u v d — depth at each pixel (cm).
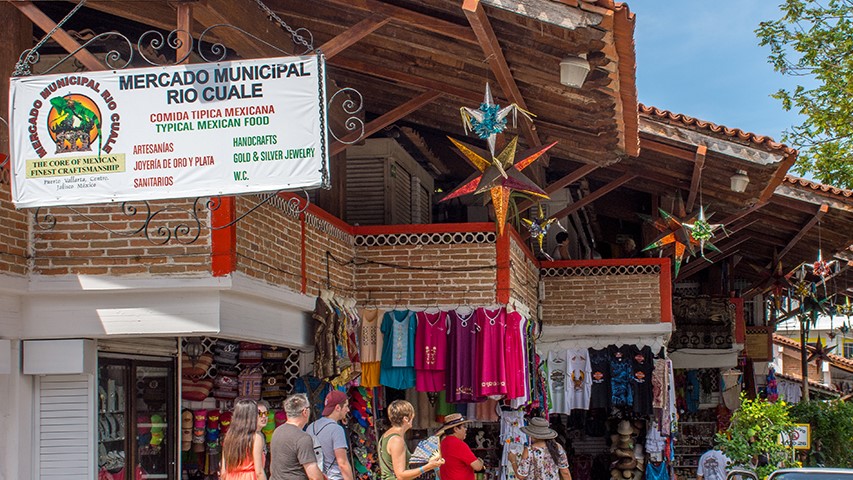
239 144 705
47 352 832
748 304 2561
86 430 841
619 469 1669
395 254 1193
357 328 1174
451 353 1162
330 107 1082
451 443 1023
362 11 904
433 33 893
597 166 1215
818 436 1909
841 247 1964
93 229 830
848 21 2253
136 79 718
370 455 1170
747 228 1952
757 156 1273
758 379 2622
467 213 1599
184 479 1047
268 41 929
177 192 708
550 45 816
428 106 1226
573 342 1588
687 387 2247
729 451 1265
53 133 721
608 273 1574
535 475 1238
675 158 1348
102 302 837
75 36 990
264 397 1084
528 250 1425
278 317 960
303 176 699
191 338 1024
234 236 830
